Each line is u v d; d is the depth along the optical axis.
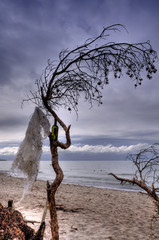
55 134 2.96
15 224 2.81
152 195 2.82
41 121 2.92
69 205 9.45
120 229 5.96
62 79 3.06
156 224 6.57
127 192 15.91
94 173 52.53
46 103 3.01
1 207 2.97
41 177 35.16
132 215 7.98
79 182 27.94
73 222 6.51
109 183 26.52
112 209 9.12
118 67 2.79
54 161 2.86
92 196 13.10
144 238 5.21
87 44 2.82
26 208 7.88
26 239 2.84
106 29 2.65
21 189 13.87
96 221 6.82
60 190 15.73
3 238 2.51
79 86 3.08
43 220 2.74
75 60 2.90
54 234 2.68
